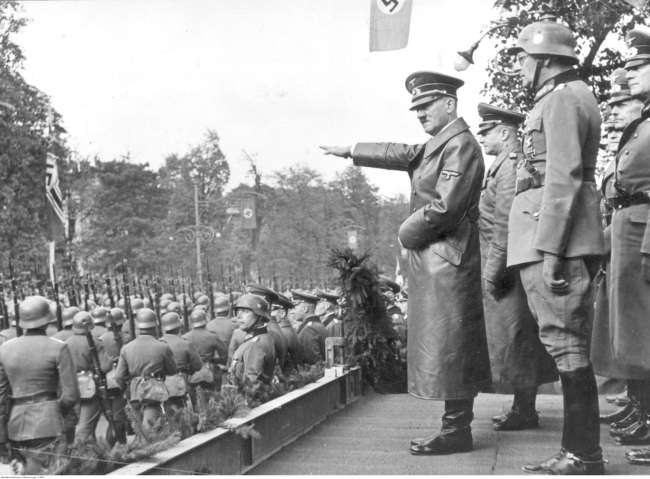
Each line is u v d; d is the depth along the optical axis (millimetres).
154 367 9328
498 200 6121
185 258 36219
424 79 5430
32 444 6426
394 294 10641
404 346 8656
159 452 4516
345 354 8305
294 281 33062
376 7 6484
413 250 5340
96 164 45719
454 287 5152
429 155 5379
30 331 6594
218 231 37219
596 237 4344
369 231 43656
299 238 37438
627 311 5012
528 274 4453
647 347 4934
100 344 10109
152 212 46312
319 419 6664
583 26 7895
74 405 6680
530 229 4469
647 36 5059
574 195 4230
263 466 5070
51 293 16844
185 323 14688
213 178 37125
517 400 6000
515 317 5977
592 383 4266
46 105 26250
